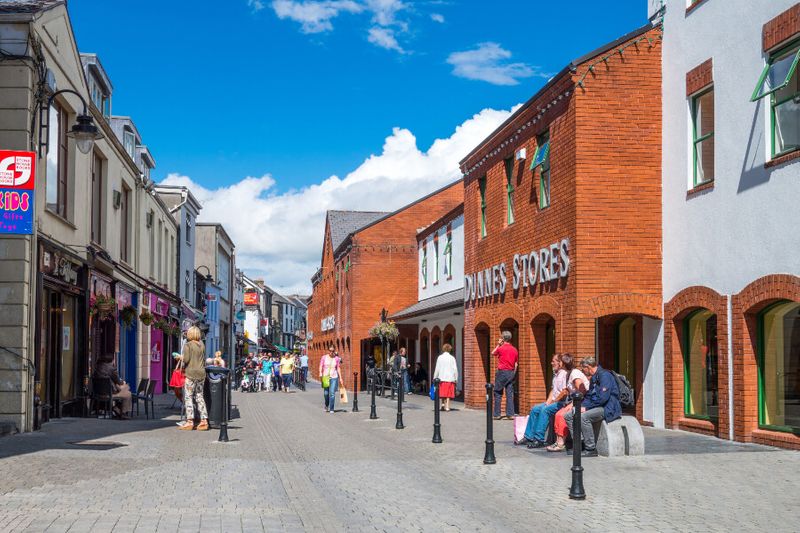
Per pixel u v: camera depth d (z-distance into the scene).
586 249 16.55
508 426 18.09
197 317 45.59
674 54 16.28
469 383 25.09
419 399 31.58
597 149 16.70
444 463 11.80
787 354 12.89
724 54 14.37
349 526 7.45
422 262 40.78
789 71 12.48
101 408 20.33
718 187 14.45
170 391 36.62
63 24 16.77
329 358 23.77
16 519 7.27
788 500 8.62
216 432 16.25
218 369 17.66
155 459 11.62
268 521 7.57
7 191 12.98
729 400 14.02
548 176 18.84
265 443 14.45
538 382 19.70
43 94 15.12
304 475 10.55
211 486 9.45
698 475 10.29
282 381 43.06
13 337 14.36
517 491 9.42
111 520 7.35
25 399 14.55
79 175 18.70
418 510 8.27
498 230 22.50
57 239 16.88
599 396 12.34
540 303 18.78
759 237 13.17
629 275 16.58
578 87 16.73
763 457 11.71
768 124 13.02
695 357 15.71
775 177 12.75
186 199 41.00
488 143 23.12
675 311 15.90
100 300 20.05
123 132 29.84
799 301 12.04
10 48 14.45
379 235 46.19
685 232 15.66
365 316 45.66
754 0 13.48
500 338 21.81
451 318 33.25
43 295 15.99
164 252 34.78
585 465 11.32
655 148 16.81
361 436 15.95
